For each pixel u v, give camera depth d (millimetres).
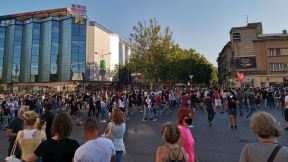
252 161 2588
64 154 3326
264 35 60031
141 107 26219
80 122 17516
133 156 8188
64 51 63562
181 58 65062
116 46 77000
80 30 64062
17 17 73500
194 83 75875
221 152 8523
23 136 4316
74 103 18578
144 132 13133
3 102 18781
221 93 26156
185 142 4602
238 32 64125
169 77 55719
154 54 44375
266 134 2629
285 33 60750
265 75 54500
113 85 68688
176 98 28297
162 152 3434
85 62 63594
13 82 65875
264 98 26516
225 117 18922
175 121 17609
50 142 3428
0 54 67750
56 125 3447
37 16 72125
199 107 26812
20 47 67250
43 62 64938
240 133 12141
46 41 65062
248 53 62250
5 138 12680
